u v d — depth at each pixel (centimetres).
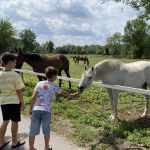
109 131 291
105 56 4166
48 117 227
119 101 455
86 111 385
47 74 233
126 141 265
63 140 271
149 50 4122
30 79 721
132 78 358
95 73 348
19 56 541
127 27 4191
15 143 250
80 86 340
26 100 436
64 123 328
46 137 226
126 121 343
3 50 3375
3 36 3362
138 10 484
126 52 4362
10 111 238
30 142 225
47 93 230
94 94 502
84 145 257
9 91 237
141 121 348
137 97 487
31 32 4350
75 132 288
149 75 371
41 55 550
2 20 3378
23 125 319
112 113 363
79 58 1730
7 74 236
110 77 352
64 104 417
